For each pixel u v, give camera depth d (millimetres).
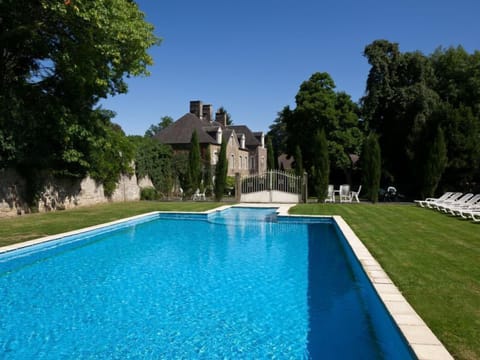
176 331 4852
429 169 20422
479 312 4270
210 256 9430
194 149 26453
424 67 27859
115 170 21812
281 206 19469
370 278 5652
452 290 5090
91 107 17984
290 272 7852
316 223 14500
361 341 4547
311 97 32250
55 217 14648
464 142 20594
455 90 27531
